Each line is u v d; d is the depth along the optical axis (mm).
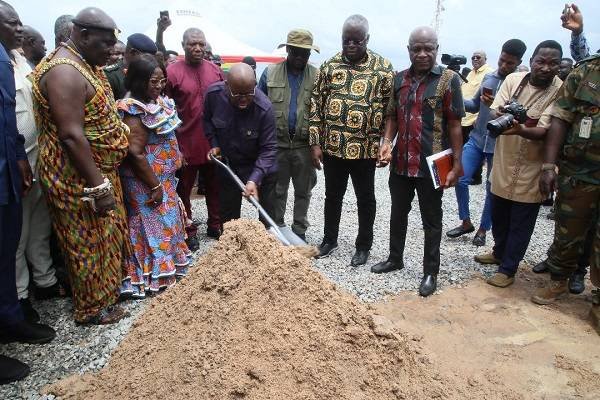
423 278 3775
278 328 1997
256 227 2324
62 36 4027
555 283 3533
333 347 1989
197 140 4555
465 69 7203
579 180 3221
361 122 3857
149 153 3332
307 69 4348
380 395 1976
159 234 3438
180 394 1850
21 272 2957
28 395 2297
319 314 2072
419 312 3391
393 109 3729
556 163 3412
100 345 2756
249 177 3811
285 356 1926
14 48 2855
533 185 3537
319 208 6441
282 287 2107
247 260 2207
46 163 2633
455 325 3207
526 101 3627
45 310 3205
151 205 3373
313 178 4598
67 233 2771
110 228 2949
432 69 3367
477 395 2363
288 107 4297
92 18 2537
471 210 6480
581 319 3340
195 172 4754
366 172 4043
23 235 2961
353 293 3676
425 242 3721
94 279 2900
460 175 3475
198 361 1904
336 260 4383
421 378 2178
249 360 1895
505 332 3119
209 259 2314
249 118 3584
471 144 4941
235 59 11688
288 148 4363
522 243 3723
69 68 2463
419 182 3590
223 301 2107
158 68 3207
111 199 2709
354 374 1971
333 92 3939
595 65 3104
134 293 3387
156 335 2217
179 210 3709
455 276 4062
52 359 2625
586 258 3826
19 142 2697
